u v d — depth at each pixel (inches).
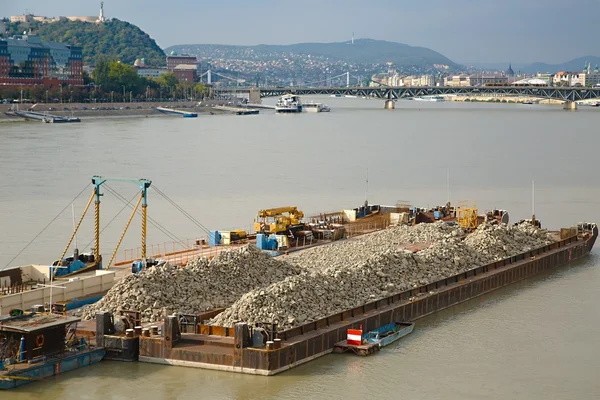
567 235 5285.4
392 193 7613.2
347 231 5477.4
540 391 2896.2
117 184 7780.5
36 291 3462.1
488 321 3678.6
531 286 4360.2
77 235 5472.4
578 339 3432.6
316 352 3120.1
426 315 3747.5
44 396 2763.3
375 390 2861.7
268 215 5241.1
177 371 2977.4
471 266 4320.9
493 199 7253.9
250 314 3134.8
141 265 4008.4
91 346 3070.9
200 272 3580.2
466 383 2947.8
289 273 3909.9
